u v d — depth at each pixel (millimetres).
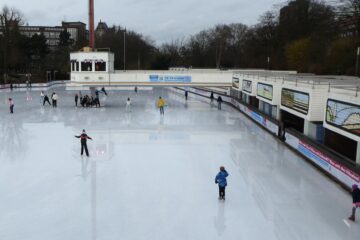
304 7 64125
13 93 51594
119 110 36500
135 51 99000
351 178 14125
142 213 12367
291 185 15266
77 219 11867
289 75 32469
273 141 23562
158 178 16016
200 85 40594
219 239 10641
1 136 23703
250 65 77000
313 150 18094
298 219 12016
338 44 47219
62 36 118125
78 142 22422
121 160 18750
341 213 12516
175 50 106875
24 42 90688
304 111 19891
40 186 14844
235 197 13898
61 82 71000
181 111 36625
